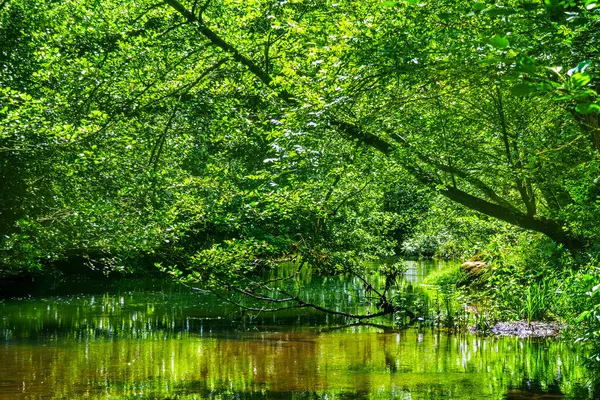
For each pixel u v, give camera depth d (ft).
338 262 50.21
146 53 51.55
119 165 50.93
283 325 47.39
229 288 44.65
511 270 51.44
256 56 48.88
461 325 45.62
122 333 43.93
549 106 38.32
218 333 43.80
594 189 42.39
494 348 37.29
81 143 47.32
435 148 44.24
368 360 34.45
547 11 13.56
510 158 45.78
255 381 29.68
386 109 35.99
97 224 49.44
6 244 47.06
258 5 44.32
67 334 43.47
